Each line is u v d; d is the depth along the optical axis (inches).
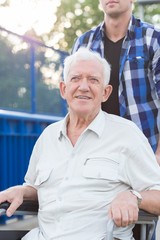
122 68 126.8
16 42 257.4
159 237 144.4
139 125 126.2
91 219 102.7
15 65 259.1
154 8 811.4
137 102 126.3
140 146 106.6
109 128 109.2
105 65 111.6
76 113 109.2
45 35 898.1
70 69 109.8
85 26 964.0
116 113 127.7
